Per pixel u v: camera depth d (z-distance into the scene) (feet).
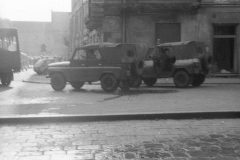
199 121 23.88
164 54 52.60
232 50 73.92
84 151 15.83
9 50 61.62
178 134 19.45
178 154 15.11
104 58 47.16
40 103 34.14
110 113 25.34
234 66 73.41
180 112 25.11
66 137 18.98
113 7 72.18
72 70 49.29
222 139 18.01
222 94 41.19
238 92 43.73
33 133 20.21
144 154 15.17
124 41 73.72
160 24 74.28
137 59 47.19
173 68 52.75
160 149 16.05
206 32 72.84
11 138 18.85
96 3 71.87
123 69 46.11
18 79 83.30
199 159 14.32
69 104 33.04
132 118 24.73
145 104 32.27
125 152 15.57
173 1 72.90
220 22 72.74
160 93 43.91
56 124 23.30
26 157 14.88
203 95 40.27
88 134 19.75
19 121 23.95
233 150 15.72
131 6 71.20
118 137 18.83
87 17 85.51
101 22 80.64
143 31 73.72
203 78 55.11
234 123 22.95
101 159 14.48
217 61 73.82
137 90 49.21
